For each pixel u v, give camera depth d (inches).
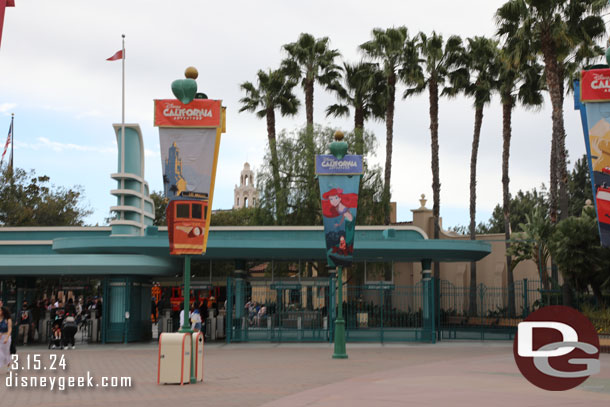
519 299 1675.7
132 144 1194.6
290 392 485.7
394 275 1672.0
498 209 2861.7
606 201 707.4
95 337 1112.8
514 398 436.5
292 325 1098.1
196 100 569.0
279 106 1873.8
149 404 426.6
